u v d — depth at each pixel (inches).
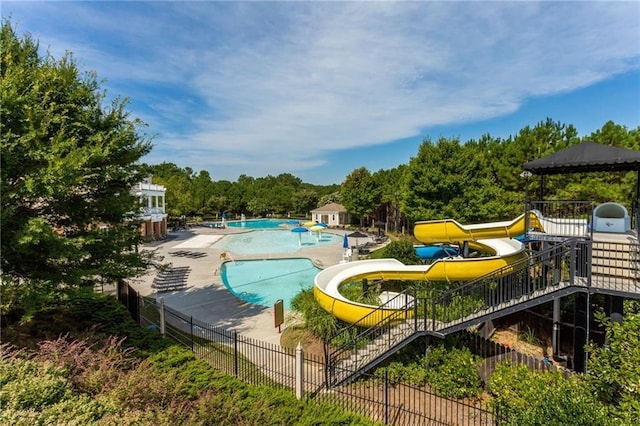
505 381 248.8
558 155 371.2
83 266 337.7
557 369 277.4
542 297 297.1
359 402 275.7
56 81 320.2
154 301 558.3
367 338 355.9
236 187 2947.8
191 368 277.7
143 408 190.7
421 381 306.8
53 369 184.5
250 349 378.6
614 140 662.5
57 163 261.7
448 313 334.0
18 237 259.0
